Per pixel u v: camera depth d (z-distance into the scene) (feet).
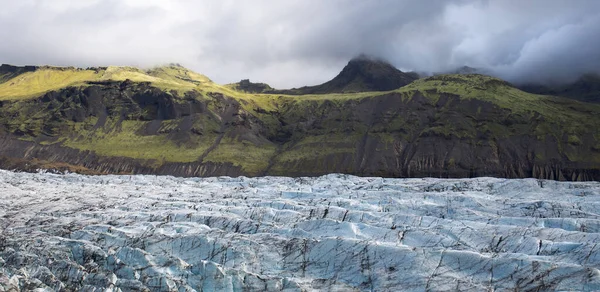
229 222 390.63
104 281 284.20
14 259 325.21
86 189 621.72
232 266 315.99
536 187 469.57
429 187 515.91
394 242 332.39
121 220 424.05
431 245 326.44
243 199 483.10
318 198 471.62
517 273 266.57
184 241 342.85
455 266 283.18
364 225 357.82
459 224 353.72
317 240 325.01
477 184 501.56
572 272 255.50
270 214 410.11
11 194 582.35
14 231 412.16
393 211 411.34
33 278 289.74
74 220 434.30
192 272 295.89
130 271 302.45
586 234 310.45
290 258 318.04
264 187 599.98
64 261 313.53
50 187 649.20
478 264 279.28
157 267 304.09
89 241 367.66
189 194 556.92
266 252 324.80
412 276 281.95
